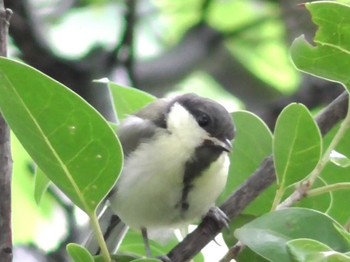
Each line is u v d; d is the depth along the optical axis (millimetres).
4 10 5117
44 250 10539
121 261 5410
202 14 13758
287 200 5465
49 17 13945
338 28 5324
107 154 5078
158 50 14164
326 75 5516
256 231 5156
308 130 5438
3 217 5047
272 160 5902
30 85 4789
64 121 4953
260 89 14445
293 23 13859
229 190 6684
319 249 4668
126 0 11570
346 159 5566
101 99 11445
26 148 5047
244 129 6582
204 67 14062
